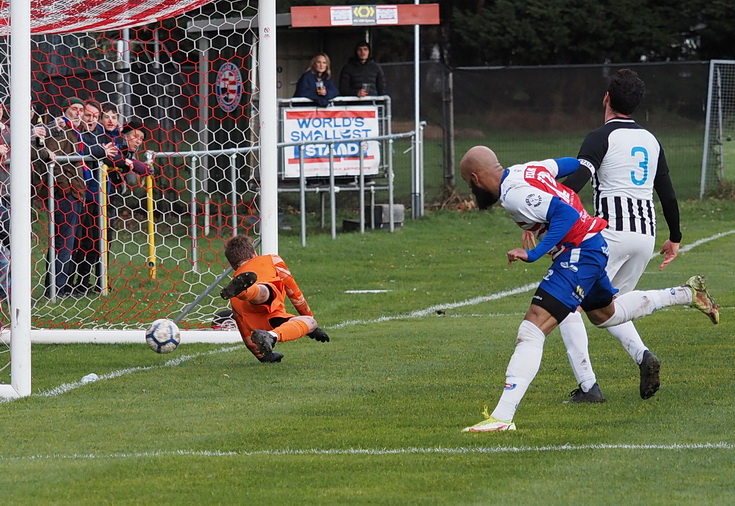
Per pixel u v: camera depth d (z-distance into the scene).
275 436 16.23
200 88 45.81
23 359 19.81
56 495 13.24
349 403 18.53
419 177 53.31
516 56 92.62
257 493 13.10
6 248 28.00
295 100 48.94
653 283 33.69
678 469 13.79
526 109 58.34
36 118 36.47
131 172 33.06
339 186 50.06
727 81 58.50
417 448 15.27
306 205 55.22
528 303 30.72
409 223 51.69
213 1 27.95
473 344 24.23
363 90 49.53
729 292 31.36
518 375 16.11
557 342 24.33
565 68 58.16
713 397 18.08
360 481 13.56
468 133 58.50
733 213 54.41
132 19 28.80
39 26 29.16
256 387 20.12
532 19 90.06
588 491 12.91
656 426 16.19
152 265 35.38
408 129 58.72
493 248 44.12
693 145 58.81
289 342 24.81
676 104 58.88
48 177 30.84
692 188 58.72
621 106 18.31
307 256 41.75
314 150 49.34
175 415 17.92
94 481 13.86
